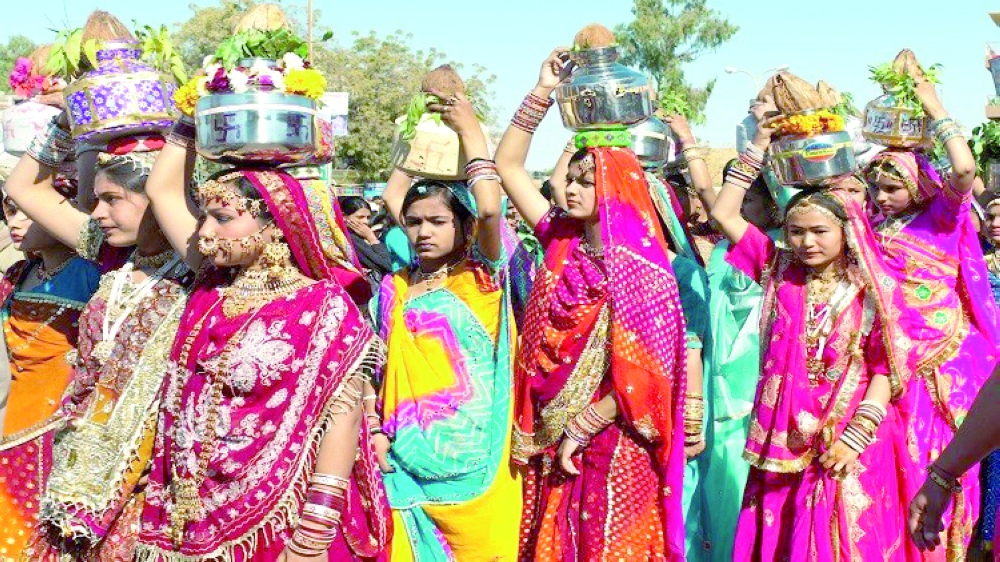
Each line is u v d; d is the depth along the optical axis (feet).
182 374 12.11
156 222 13.51
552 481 16.71
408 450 16.92
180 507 11.84
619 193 16.01
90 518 12.66
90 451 12.85
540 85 16.97
